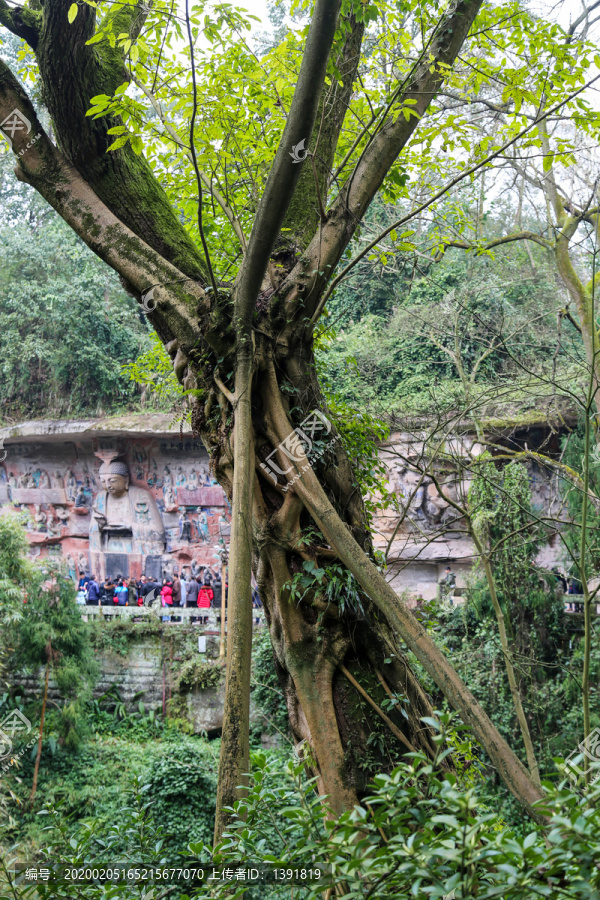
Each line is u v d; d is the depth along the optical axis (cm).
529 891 202
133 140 507
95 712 2042
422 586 2072
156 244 621
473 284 1510
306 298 570
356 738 489
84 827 364
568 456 1488
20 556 1927
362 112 745
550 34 645
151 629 2131
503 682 1584
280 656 536
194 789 1505
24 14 598
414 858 213
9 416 2839
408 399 1777
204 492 2509
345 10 512
